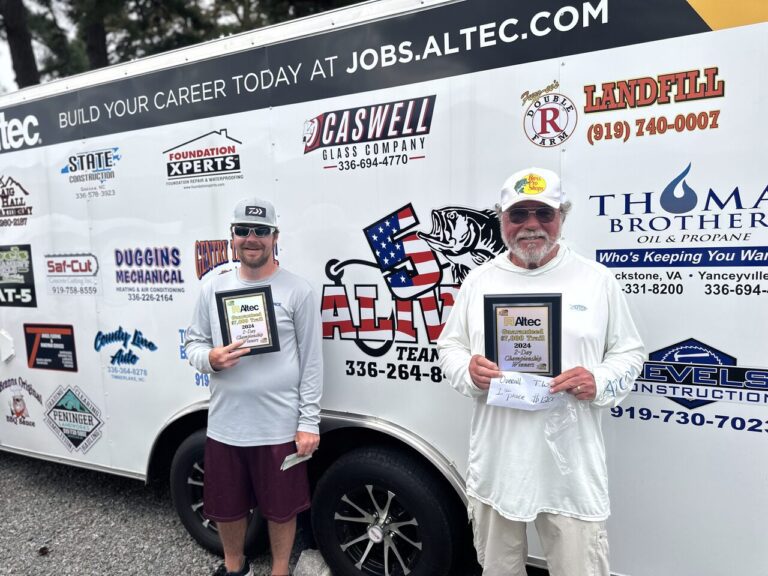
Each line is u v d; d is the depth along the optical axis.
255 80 2.38
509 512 1.67
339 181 2.26
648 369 1.86
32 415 3.28
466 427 2.12
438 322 2.13
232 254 2.50
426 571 2.20
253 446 2.16
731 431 1.77
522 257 1.68
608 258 1.87
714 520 1.82
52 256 3.05
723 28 1.67
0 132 3.13
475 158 2.01
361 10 2.15
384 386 2.26
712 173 1.72
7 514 3.22
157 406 2.81
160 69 2.59
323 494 2.38
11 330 3.28
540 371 1.62
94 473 3.79
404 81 2.10
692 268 1.77
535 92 1.91
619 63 1.79
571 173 1.89
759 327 1.71
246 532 2.56
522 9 1.91
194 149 2.55
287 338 2.17
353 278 2.27
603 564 1.65
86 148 2.85
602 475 1.65
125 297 2.83
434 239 2.11
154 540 2.90
